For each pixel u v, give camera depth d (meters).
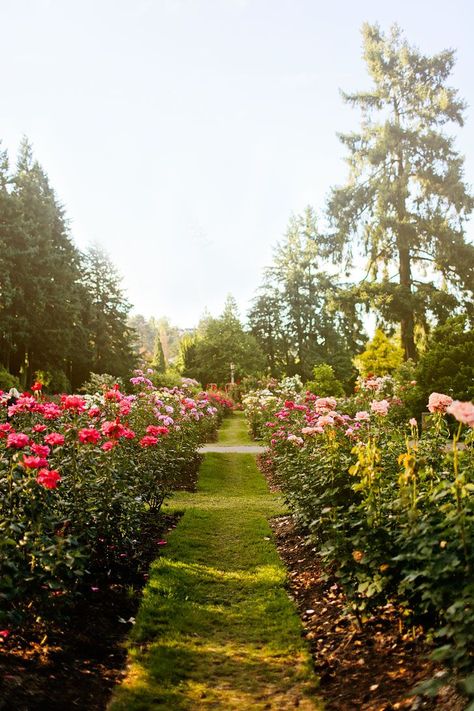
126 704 2.71
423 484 3.45
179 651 3.35
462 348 12.66
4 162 26.89
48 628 3.31
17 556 3.00
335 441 4.98
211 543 5.85
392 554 3.19
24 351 27.08
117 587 4.25
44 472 3.20
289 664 3.23
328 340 43.22
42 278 25.77
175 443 8.73
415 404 12.44
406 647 3.09
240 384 34.53
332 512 4.02
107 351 33.19
